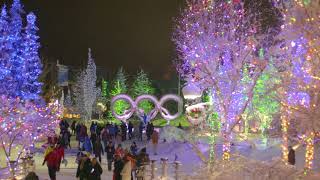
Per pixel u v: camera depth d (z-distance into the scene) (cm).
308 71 1184
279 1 1378
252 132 3466
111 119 6906
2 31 4141
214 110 2327
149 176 1881
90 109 6344
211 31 2139
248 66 2111
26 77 4262
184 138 3091
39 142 3130
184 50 2425
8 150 2264
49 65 6856
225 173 1421
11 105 2245
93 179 1591
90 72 6406
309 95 1198
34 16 4366
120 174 1709
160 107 4328
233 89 1973
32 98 4241
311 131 1237
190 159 2516
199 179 1515
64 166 2455
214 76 2030
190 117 2802
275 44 1817
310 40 1084
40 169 2317
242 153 2414
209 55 2084
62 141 2834
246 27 2089
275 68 1545
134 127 4384
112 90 8600
